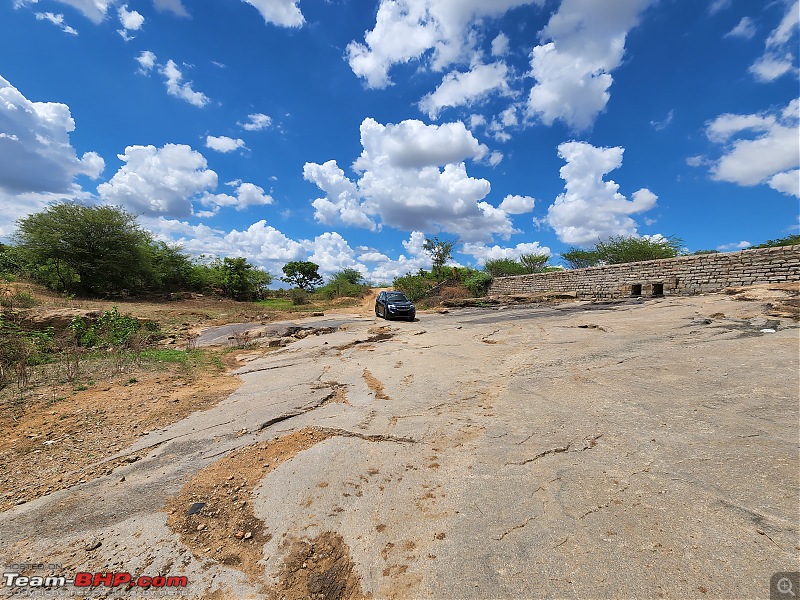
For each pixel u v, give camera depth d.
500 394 5.14
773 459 2.78
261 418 4.73
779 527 2.11
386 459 3.42
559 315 13.70
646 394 4.49
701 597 1.74
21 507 2.88
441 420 4.35
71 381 6.40
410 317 16.91
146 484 3.21
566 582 1.91
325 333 13.18
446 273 34.19
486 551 2.17
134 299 24.97
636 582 1.86
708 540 2.09
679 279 15.62
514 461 3.22
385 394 5.61
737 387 4.26
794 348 5.32
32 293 16.20
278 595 2.00
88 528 2.62
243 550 2.35
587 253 27.52
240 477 3.28
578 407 4.35
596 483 2.76
